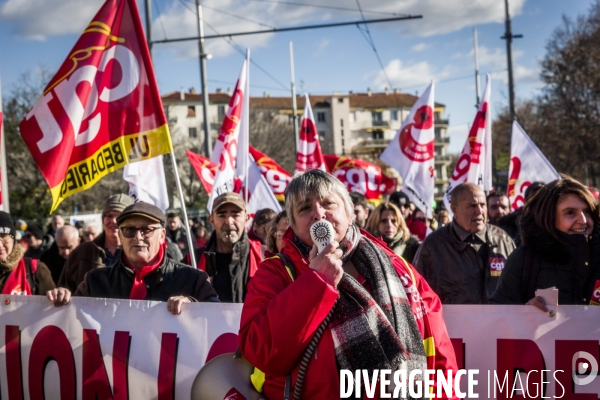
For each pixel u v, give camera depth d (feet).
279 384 8.17
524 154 27.40
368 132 352.49
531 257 11.44
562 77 109.91
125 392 11.87
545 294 10.61
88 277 13.09
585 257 11.11
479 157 28.84
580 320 10.44
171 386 11.66
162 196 17.53
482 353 10.79
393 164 28.68
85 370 12.12
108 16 15.84
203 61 46.68
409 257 20.11
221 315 11.62
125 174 17.47
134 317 11.98
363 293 7.70
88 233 25.52
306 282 7.43
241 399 8.52
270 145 154.92
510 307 10.73
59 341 12.31
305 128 31.91
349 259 8.27
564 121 110.22
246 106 23.81
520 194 27.37
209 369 9.21
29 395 12.42
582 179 130.93
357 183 35.70
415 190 28.30
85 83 15.46
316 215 8.08
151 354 11.79
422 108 28.55
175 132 154.40
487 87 29.01
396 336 7.55
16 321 12.53
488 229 16.15
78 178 15.26
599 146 108.99
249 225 26.78
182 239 42.34
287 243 8.34
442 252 15.76
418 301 8.30
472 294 15.43
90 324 12.18
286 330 7.43
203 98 47.14
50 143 15.10
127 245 12.51
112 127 15.72
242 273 16.90
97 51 15.62
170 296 12.58
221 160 23.12
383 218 19.88
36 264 16.51
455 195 15.81
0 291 15.34
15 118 108.68
